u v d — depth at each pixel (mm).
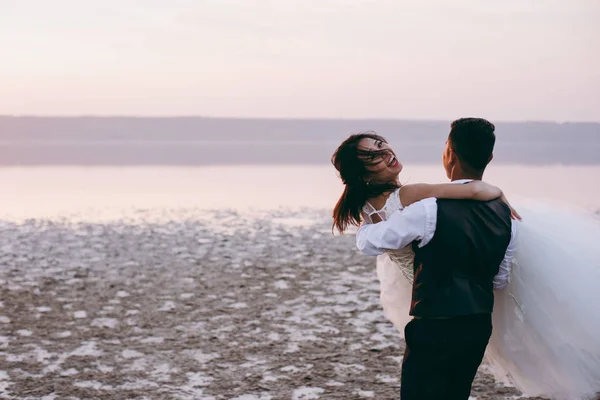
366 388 4688
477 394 4531
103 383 4785
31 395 4539
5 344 5660
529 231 2990
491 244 2723
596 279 2963
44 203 16047
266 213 14484
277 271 8750
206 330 6137
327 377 4910
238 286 7910
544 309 2951
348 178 2889
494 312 3078
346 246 10602
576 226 3127
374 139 2916
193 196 17906
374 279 8328
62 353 5453
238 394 4578
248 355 5422
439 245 2701
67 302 7113
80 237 11234
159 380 4852
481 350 2762
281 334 6004
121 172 27219
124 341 5793
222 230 12078
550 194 18859
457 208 2727
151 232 11805
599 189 20438
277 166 32000
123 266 8984
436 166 31750
